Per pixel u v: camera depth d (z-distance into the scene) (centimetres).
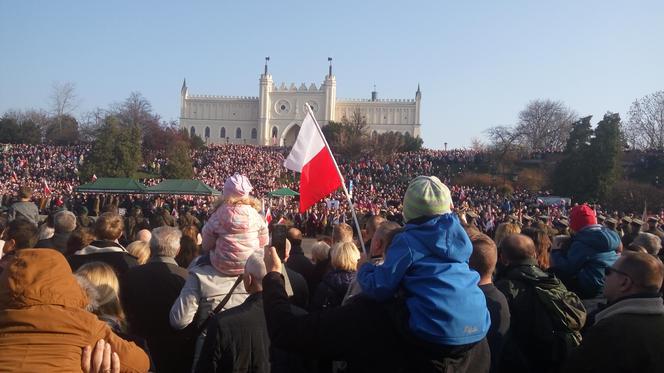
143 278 662
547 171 8300
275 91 16525
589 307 760
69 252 766
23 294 355
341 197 5628
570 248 816
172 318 609
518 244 638
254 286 551
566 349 590
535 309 600
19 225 748
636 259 486
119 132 7662
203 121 16988
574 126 8500
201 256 651
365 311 387
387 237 556
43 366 349
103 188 3916
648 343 455
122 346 398
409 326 372
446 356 378
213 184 7238
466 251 393
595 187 6969
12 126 11494
